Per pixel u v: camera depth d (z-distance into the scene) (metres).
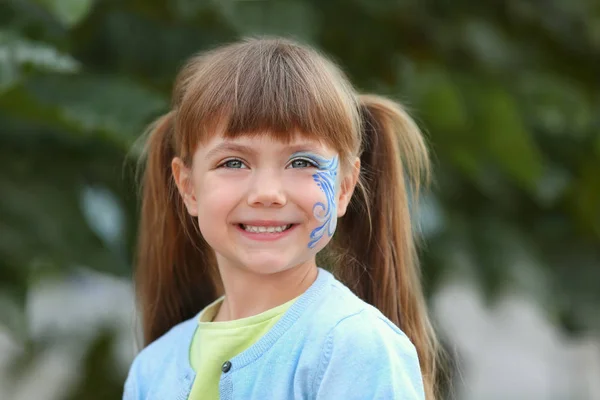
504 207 6.84
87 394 7.20
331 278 3.19
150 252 4.00
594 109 7.09
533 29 7.32
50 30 5.04
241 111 2.93
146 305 4.06
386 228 3.72
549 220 7.12
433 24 6.80
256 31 5.38
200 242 3.93
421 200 5.32
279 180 2.96
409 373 2.96
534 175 6.07
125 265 5.88
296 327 3.01
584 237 7.11
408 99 5.78
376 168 3.71
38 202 5.62
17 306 5.25
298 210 2.99
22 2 4.95
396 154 3.72
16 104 5.07
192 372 3.22
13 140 5.87
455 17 6.98
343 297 3.09
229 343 3.11
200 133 3.04
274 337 3.01
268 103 2.94
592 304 6.71
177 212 3.87
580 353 9.05
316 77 3.06
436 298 6.36
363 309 3.03
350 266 3.77
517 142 5.90
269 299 3.14
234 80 3.00
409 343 3.04
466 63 6.90
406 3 6.49
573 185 6.95
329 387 2.87
